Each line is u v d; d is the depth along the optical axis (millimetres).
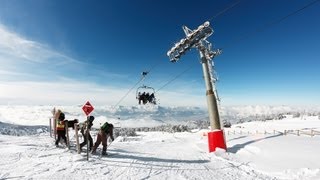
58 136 13961
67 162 10367
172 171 10344
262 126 86812
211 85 19469
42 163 10016
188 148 22281
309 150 14594
